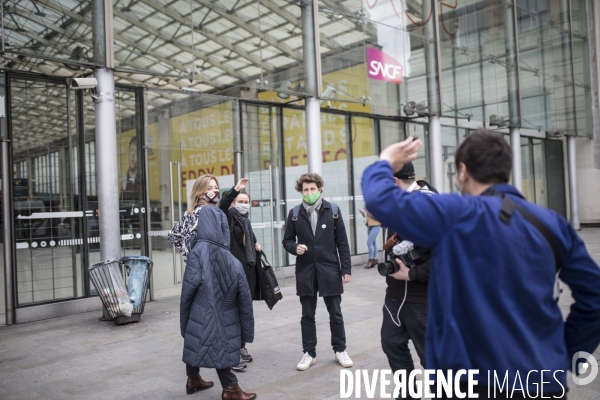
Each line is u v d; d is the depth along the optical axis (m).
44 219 7.85
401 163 1.99
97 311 8.12
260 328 6.50
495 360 1.69
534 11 17.88
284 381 4.48
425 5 13.50
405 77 12.86
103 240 7.65
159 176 9.27
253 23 10.22
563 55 19.02
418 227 1.75
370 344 5.57
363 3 12.09
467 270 1.71
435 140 13.70
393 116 13.41
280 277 9.69
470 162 1.92
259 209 10.41
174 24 8.98
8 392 4.50
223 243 4.00
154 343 6.03
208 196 4.45
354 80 11.80
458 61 14.58
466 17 14.99
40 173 7.86
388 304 3.30
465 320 1.74
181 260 9.47
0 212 7.50
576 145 20.73
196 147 9.80
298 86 10.84
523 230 1.72
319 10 11.27
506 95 16.22
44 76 7.97
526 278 1.69
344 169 12.35
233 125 10.44
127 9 8.30
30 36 7.16
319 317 6.97
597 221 20.30
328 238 4.83
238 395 3.96
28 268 7.63
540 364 1.69
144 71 8.48
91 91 7.73
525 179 18.94
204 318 3.83
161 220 9.23
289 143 11.35
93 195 8.38
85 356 5.58
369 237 11.73
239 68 9.94
